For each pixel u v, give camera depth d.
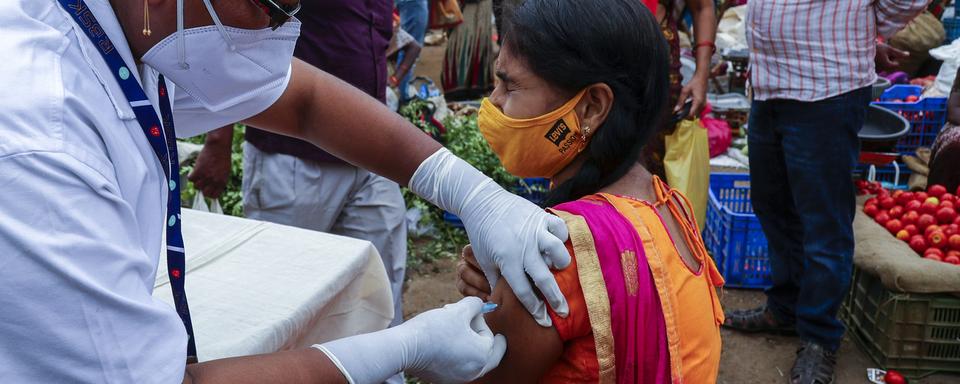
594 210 1.28
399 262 3.08
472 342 1.28
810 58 2.98
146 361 0.97
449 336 1.27
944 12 7.77
